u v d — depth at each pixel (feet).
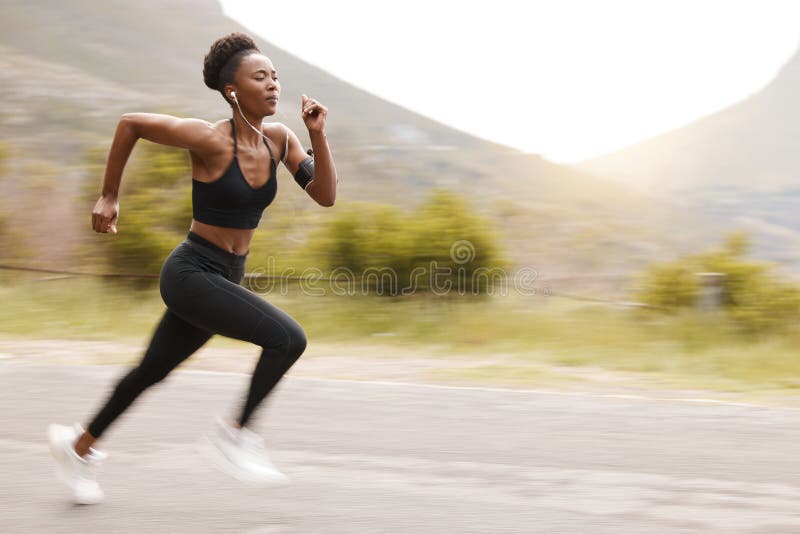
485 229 31.86
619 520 11.79
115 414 11.86
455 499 12.56
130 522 11.58
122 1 262.06
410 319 29.53
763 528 11.55
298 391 19.26
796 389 21.30
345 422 16.81
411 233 31.37
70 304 31.30
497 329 28.30
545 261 36.94
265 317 10.98
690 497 12.71
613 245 44.16
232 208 10.93
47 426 16.56
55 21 229.04
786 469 14.02
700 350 25.86
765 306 27.22
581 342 26.94
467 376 22.21
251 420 11.27
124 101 123.24
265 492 12.80
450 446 15.24
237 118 10.93
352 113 185.26
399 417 17.20
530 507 12.26
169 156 34.55
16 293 32.30
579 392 20.42
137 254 33.06
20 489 12.87
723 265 28.86
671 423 16.80
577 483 13.30
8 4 227.81
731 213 118.52
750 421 16.97
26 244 35.29
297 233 34.42
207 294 10.88
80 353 24.76
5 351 24.89
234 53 10.79
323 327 28.94
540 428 16.43
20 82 124.06
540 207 55.72
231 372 22.03
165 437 15.64
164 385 19.63
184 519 11.70
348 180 62.13
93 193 35.65
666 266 30.86
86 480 12.09
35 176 38.58
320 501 12.44
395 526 11.50
